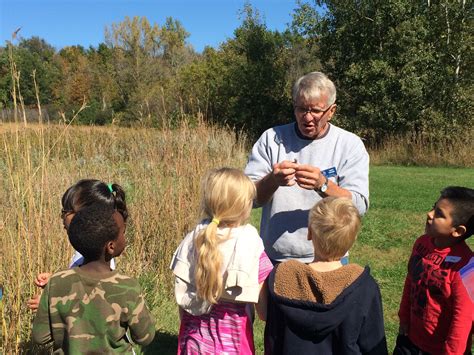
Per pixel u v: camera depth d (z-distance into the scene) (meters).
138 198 5.71
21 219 3.22
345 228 2.26
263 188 2.84
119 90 37.28
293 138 3.07
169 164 6.33
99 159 7.82
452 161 17.98
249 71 26.59
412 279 2.66
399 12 21.11
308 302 2.18
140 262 4.88
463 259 2.47
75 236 2.25
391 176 14.73
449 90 20.39
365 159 3.01
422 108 20.45
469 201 2.46
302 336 2.22
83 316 2.23
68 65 44.09
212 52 29.33
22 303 3.24
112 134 10.17
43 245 3.40
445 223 2.49
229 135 13.39
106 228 2.26
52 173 4.30
